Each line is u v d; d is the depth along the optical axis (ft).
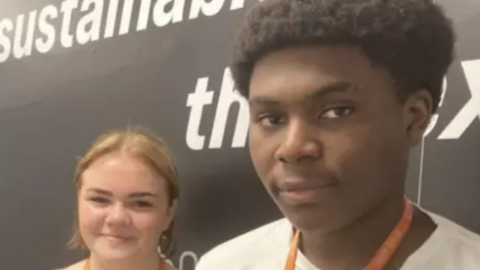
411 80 1.39
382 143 1.37
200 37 2.79
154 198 2.70
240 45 1.49
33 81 3.43
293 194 1.41
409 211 1.60
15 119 3.50
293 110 1.36
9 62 3.54
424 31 1.38
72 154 3.24
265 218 2.56
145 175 2.68
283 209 1.47
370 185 1.39
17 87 3.50
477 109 2.09
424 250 1.53
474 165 2.08
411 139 1.46
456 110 2.13
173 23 2.89
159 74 2.93
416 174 2.20
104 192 2.71
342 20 1.31
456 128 2.13
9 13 3.56
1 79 3.57
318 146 1.35
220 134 2.72
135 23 3.03
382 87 1.36
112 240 2.71
